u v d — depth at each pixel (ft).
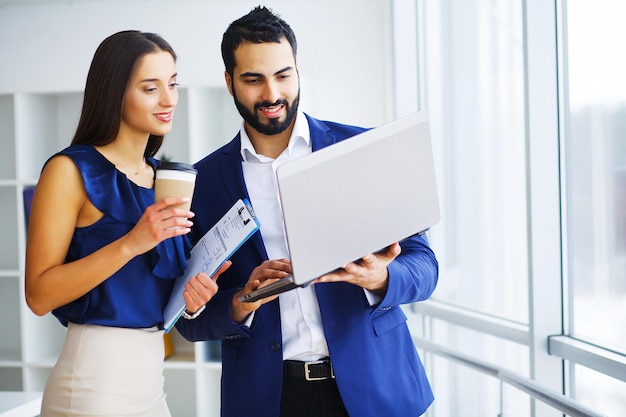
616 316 7.70
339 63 14.48
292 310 6.13
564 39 8.43
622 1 7.24
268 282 5.39
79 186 5.48
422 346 9.72
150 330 5.74
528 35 8.48
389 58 14.21
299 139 6.28
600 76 7.71
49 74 14.92
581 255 8.31
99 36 14.83
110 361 5.53
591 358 7.79
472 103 11.21
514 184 9.94
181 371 14.83
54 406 5.57
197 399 13.53
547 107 8.54
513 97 9.84
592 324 8.16
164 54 5.64
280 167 4.58
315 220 4.72
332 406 6.09
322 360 6.11
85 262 5.26
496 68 10.33
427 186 5.20
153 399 5.73
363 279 5.35
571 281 8.55
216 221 6.31
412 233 5.22
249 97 5.84
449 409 12.12
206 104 14.19
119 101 5.57
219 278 6.32
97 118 5.63
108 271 5.25
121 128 5.72
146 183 5.90
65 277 5.27
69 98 14.96
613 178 7.58
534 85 8.51
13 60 14.98
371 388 6.02
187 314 5.94
